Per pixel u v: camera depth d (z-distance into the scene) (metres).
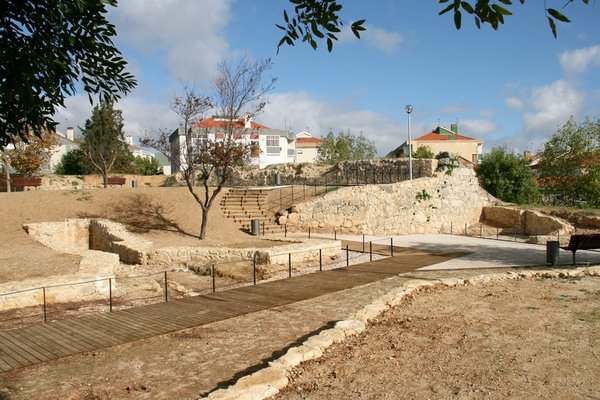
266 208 24.17
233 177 36.59
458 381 5.29
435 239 21.42
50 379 5.45
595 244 12.97
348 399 4.88
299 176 34.56
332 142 57.97
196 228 19.84
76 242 18.75
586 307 8.37
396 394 4.98
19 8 4.22
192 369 5.73
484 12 2.76
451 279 10.75
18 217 18.72
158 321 7.82
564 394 4.91
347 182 32.38
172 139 27.02
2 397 4.95
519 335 6.88
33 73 4.22
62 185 37.66
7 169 30.28
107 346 6.59
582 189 32.88
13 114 4.91
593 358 5.90
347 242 19.22
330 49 3.72
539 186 37.34
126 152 49.12
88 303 9.93
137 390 5.13
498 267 12.90
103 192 22.33
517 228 26.16
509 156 37.12
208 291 11.04
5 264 12.50
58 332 7.25
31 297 9.73
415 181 26.58
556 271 11.61
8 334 7.18
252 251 14.53
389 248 17.59
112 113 38.34
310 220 22.98
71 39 4.47
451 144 67.88
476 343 6.56
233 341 6.78
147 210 20.92
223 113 19.61
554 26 2.63
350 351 6.27
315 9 3.60
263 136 63.28
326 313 8.21
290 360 5.72
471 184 29.75
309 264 14.45
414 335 6.95
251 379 5.13
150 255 14.98
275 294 9.78
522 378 5.34
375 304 8.45
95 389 5.16
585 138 33.66
